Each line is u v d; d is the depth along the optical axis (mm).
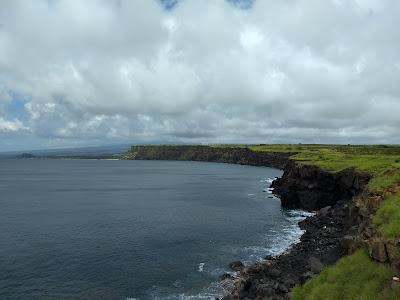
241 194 131625
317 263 41031
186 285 46156
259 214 91375
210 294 43375
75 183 188000
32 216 90875
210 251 59969
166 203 112438
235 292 42281
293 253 53750
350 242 39719
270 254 57750
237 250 60438
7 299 42219
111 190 152750
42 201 119000
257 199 117875
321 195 90938
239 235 70312
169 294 43625
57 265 53219
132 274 49875
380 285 26547
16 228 76688
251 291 40062
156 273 50250
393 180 46750
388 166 68250
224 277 47688
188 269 51625
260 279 43531
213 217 88250
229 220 84500
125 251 60000
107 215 92000
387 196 42250
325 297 28703
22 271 50719
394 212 33594
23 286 45781
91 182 193000
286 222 81188
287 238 67312
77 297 42875
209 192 139875
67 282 47156
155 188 158500
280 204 106625
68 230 74875
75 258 56375
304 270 43000
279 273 44188
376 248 29891
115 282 47156
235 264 52031
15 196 132625
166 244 64250
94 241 66125
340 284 29406
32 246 62812
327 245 53344
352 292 27500
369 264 29875
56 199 124000
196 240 66875
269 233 71438
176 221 83938
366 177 69812
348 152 158625
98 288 45344
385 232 30094
